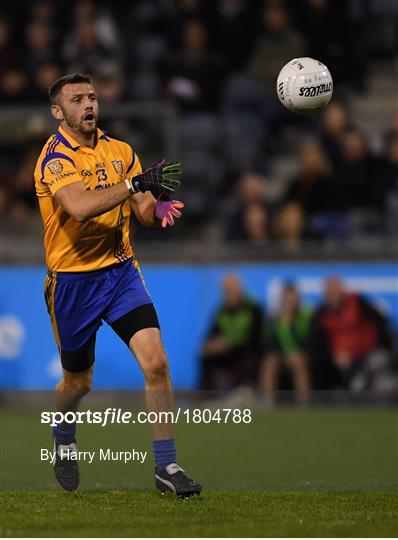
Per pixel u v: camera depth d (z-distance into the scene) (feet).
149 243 155.53
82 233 73.20
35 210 169.48
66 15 195.00
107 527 62.03
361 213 169.17
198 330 149.79
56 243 74.23
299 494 75.66
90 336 75.51
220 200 185.68
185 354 149.48
